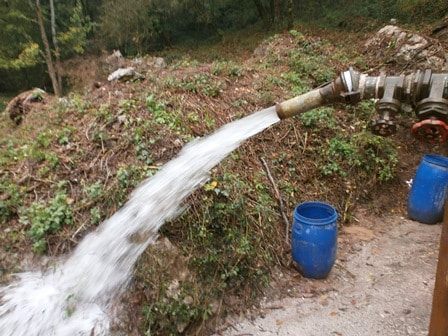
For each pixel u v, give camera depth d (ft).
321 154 14.87
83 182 10.59
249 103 15.80
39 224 9.50
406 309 9.80
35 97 17.90
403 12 32.48
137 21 46.62
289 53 22.84
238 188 11.32
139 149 11.41
